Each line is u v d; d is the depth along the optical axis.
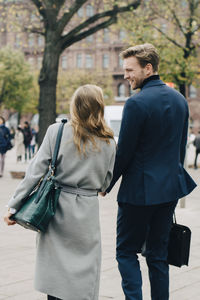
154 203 3.26
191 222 8.05
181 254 3.49
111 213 9.12
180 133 3.42
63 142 3.05
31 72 62.97
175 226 3.53
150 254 3.49
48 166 3.09
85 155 3.05
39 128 15.38
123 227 3.45
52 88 15.38
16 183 14.73
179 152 3.44
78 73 62.25
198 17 21.42
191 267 5.25
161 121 3.30
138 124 3.26
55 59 15.34
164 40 21.52
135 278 3.40
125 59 3.47
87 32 15.48
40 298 4.18
